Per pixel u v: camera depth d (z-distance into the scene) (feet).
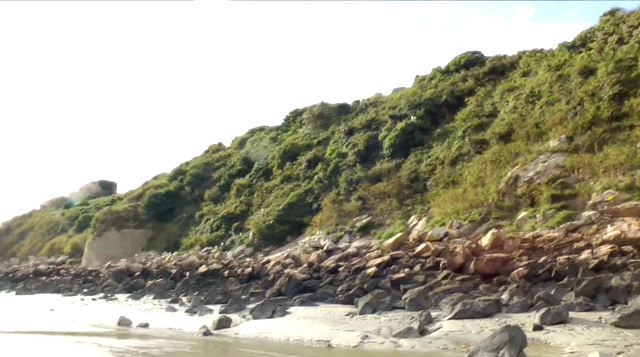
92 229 161.27
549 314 46.78
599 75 93.04
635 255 58.34
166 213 159.63
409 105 128.26
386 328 50.52
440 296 59.77
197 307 71.67
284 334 52.54
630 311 45.06
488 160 95.45
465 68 137.18
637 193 68.54
